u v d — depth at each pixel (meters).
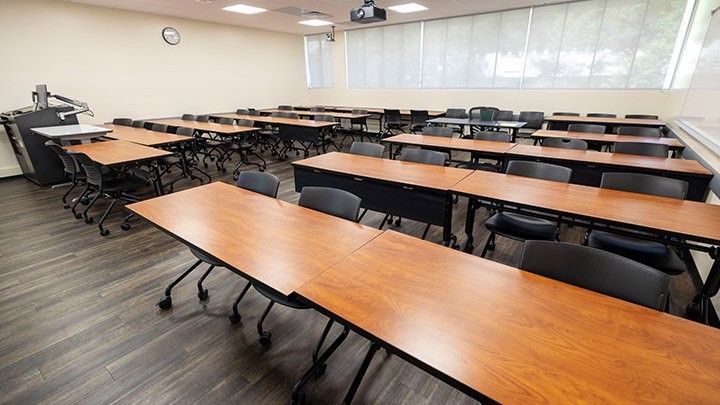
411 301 1.09
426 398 1.53
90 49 5.49
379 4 5.53
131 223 3.39
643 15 5.09
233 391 1.57
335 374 1.66
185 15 6.27
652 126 4.74
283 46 8.62
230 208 1.95
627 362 0.84
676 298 2.22
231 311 2.11
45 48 5.05
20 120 4.27
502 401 0.75
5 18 4.66
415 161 3.06
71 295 2.26
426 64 7.44
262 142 7.05
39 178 4.56
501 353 0.88
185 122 5.93
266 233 1.62
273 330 1.96
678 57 4.98
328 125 5.67
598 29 5.46
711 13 3.53
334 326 1.99
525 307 1.05
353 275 1.24
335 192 1.89
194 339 1.88
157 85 6.42
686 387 0.77
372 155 3.31
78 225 3.35
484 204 2.48
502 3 5.60
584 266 1.18
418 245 1.48
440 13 6.43
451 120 5.77
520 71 6.35
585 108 5.90
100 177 3.08
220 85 7.45
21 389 1.57
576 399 0.75
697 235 1.53
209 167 5.62
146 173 3.77
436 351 0.89
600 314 1.02
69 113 4.68
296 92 9.26
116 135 4.59
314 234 1.60
